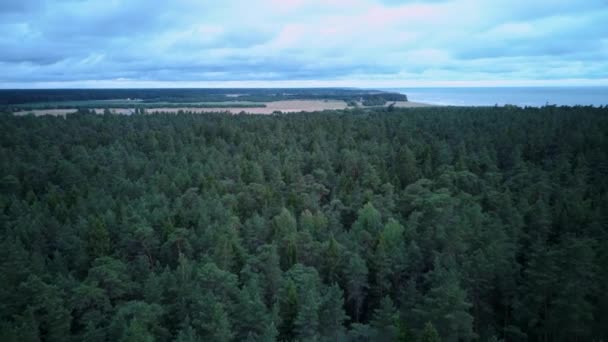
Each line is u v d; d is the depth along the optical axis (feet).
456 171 324.19
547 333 172.55
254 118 633.61
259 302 153.17
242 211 270.67
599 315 168.96
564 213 238.27
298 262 203.41
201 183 298.76
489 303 192.24
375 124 547.08
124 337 131.13
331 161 374.63
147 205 254.88
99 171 343.87
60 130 515.09
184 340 137.28
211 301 148.66
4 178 311.06
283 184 307.78
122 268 176.76
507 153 398.42
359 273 186.39
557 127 467.11
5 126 518.78
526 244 223.51
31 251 206.80
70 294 162.40
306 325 154.81
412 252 203.82
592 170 331.77
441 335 145.18
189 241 213.87
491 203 269.03
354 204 276.82
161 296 165.99
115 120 607.37
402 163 351.25
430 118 595.47
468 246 205.16
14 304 159.02
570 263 165.68
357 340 168.14
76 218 248.93
